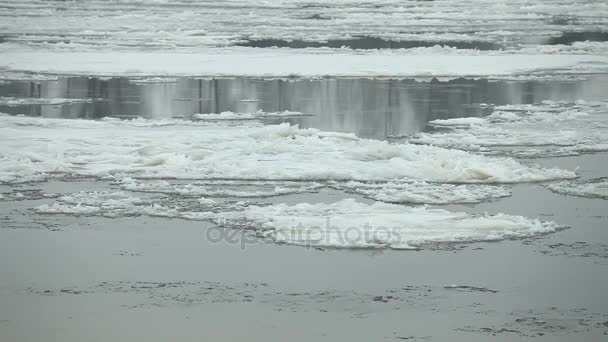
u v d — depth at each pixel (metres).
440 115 47.06
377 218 26.22
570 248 23.98
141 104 50.31
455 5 116.12
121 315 19.16
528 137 40.31
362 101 51.16
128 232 25.33
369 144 37.44
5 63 65.00
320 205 27.55
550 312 19.42
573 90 56.47
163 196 29.38
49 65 64.31
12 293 20.45
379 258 23.12
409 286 21.00
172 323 18.70
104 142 38.00
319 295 20.41
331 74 60.47
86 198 28.81
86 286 20.95
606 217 27.09
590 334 18.22
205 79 59.66
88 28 88.00
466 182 31.56
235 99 51.91
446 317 19.11
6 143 37.50
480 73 62.38
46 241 24.44
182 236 24.95
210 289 20.78
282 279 21.47
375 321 18.86
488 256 23.30
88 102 51.00
